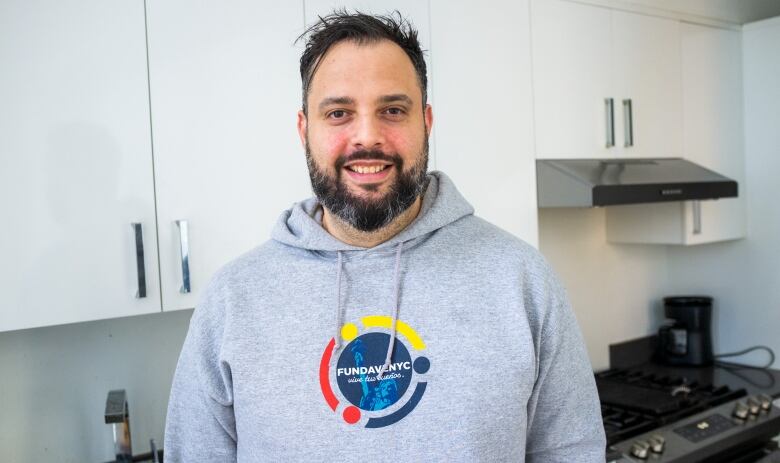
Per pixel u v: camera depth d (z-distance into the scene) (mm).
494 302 976
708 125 2646
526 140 2059
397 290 979
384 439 919
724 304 2904
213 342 1021
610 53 2285
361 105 926
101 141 1411
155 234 1477
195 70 1510
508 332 959
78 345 1746
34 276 1356
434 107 1854
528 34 2053
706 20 2619
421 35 1820
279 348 960
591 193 1948
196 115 1514
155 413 1854
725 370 2771
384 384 938
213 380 1015
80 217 1396
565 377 1018
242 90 1567
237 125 1564
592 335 2789
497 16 1980
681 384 2514
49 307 1373
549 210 2641
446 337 950
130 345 1816
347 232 1000
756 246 2775
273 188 1615
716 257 2914
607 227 2832
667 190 2137
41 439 1700
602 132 2273
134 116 1444
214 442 1045
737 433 2105
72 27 1373
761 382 2582
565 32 2150
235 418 1017
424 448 915
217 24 1531
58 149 1369
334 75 934
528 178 2068
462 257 1014
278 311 984
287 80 1627
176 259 1502
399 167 943
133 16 1436
